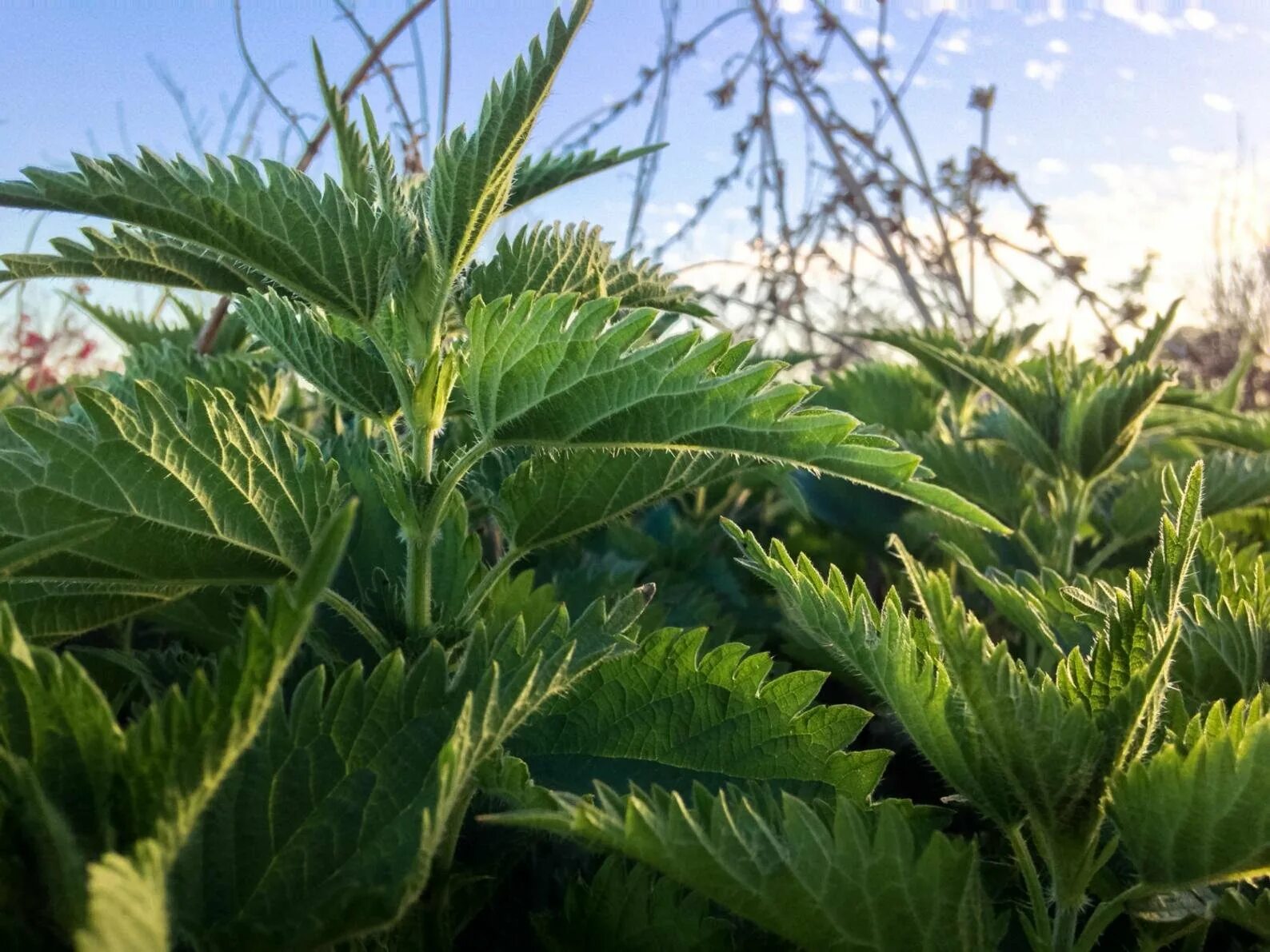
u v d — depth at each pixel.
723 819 0.12
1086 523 0.35
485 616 0.20
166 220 0.15
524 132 0.16
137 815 0.10
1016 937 0.16
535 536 0.18
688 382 0.14
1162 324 0.32
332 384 0.16
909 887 0.13
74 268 0.17
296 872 0.12
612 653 0.14
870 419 0.42
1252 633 0.18
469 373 0.15
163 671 0.17
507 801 0.15
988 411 0.43
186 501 0.15
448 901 0.15
